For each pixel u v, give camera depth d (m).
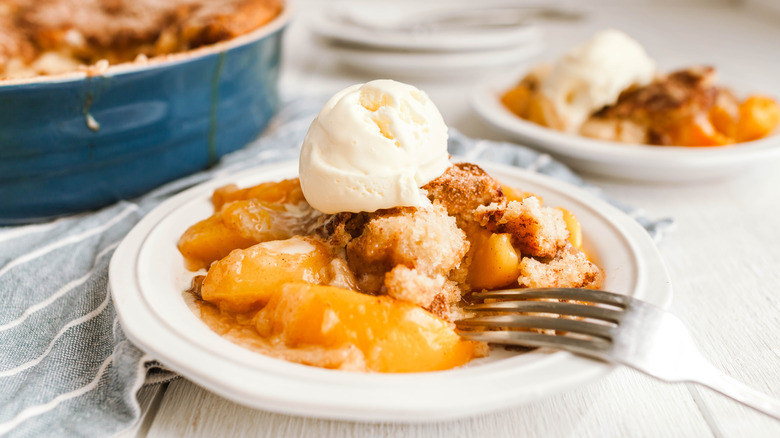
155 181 0.48
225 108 0.50
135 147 0.46
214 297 0.38
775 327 0.39
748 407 0.35
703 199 0.50
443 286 0.38
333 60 0.84
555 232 0.39
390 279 0.37
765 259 0.44
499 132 0.54
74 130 0.44
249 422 0.36
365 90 0.39
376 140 0.38
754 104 0.53
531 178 0.44
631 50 0.55
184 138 0.48
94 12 0.55
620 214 0.41
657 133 0.53
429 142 0.39
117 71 0.43
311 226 0.40
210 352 0.34
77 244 0.43
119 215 0.45
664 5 1.22
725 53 0.82
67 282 0.41
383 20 0.87
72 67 0.53
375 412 0.33
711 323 0.40
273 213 0.41
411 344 0.36
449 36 0.72
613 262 0.39
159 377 0.36
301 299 0.36
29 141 0.43
